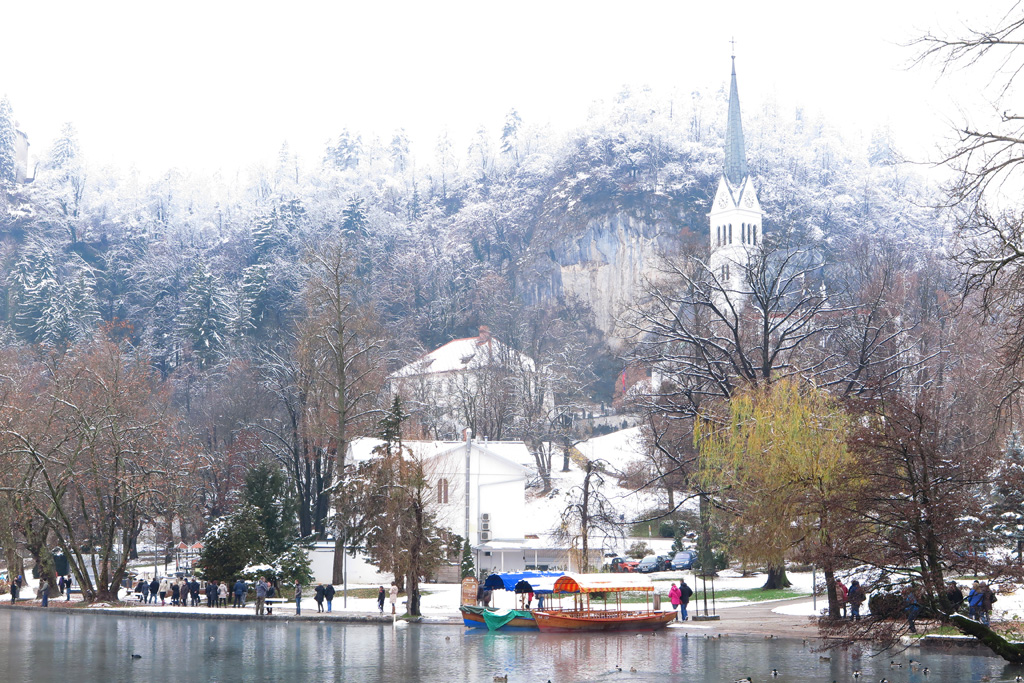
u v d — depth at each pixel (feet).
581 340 643.04
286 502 241.35
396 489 180.65
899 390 184.34
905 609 93.56
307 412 285.64
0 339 508.94
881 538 95.45
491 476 290.35
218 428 386.32
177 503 257.14
